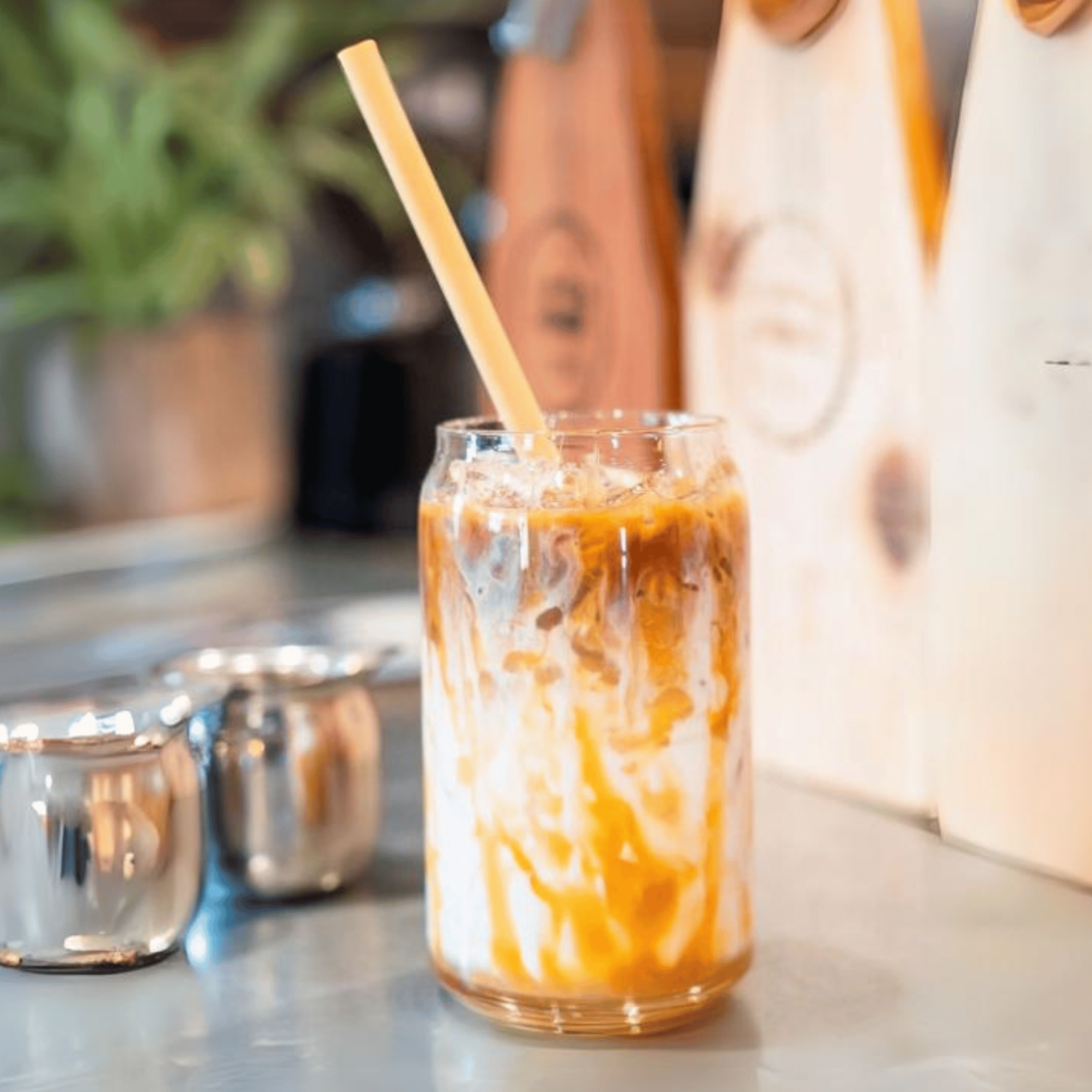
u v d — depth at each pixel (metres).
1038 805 0.80
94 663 1.13
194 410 1.59
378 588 1.42
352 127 1.67
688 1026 0.72
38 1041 0.72
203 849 0.78
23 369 1.66
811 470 0.87
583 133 0.96
